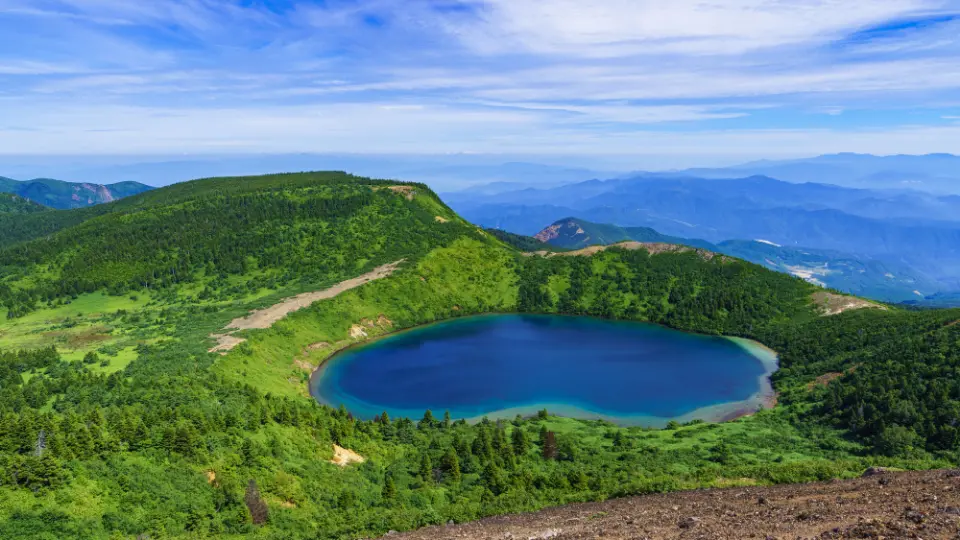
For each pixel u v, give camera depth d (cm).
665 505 5769
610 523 4981
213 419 9006
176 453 7656
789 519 4166
